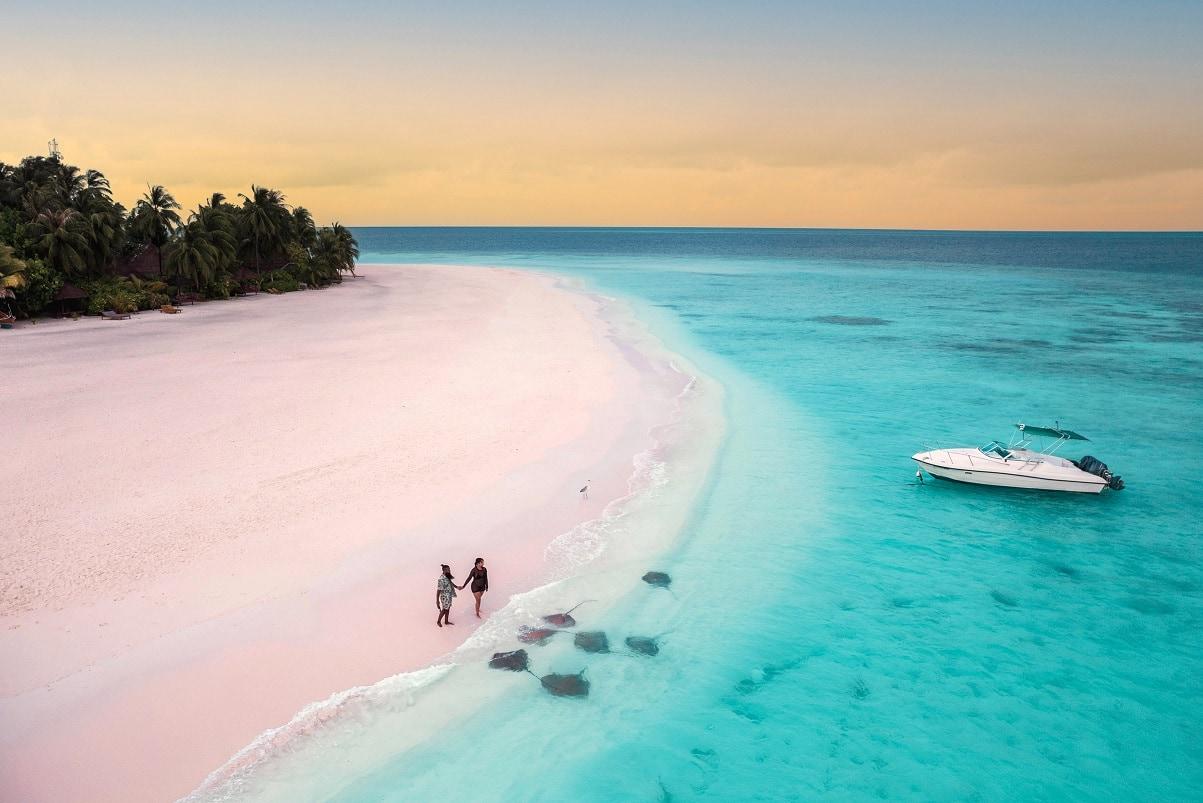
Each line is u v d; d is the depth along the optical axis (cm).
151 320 6138
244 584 1747
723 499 2511
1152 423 3556
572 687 1498
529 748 1330
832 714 1462
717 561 2067
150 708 1332
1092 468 2698
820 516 2412
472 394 3597
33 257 6012
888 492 2638
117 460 2533
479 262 17675
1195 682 1581
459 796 1209
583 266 16012
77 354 4481
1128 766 1336
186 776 1201
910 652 1675
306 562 1866
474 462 2641
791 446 3142
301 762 1252
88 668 1420
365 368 4138
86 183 8269
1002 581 2011
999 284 11588
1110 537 2297
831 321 7144
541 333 5662
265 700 1380
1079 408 3838
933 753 1359
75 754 1222
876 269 15350
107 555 1850
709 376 4488
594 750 1338
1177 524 2394
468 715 1399
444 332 5591
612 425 3222
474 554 1983
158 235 7475
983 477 2659
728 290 10281
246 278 8600
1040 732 1422
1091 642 1727
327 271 9531
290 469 2491
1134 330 6656
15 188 7831
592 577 1931
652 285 11006
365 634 1602
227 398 3397
